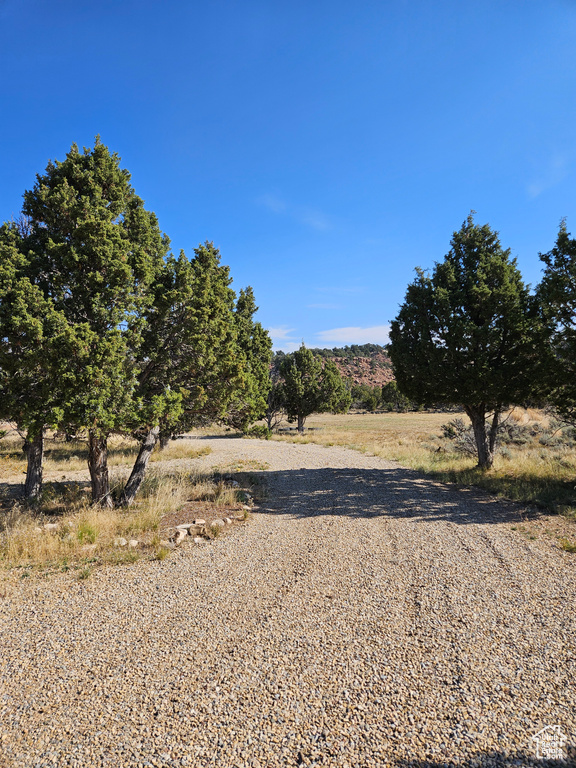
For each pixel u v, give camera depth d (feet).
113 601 16.51
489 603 15.99
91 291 25.85
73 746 9.48
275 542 23.62
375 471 49.49
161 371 30.73
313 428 136.87
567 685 11.25
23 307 22.27
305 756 9.09
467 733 9.65
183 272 29.04
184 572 19.34
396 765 8.81
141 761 9.05
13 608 15.94
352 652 12.99
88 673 12.09
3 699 11.05
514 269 41.22
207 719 10.24
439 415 206.69
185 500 32.91
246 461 59.88
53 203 26.71
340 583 18.11
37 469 35.94
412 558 20.88
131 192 31.50
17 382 24.91
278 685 11.44
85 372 23.16
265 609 15.85
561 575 18.26
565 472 38.86
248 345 79.92
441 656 12.69
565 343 32.96
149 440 32.30
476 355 38.68
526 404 40.60
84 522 24.67
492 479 38.93
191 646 13.41
